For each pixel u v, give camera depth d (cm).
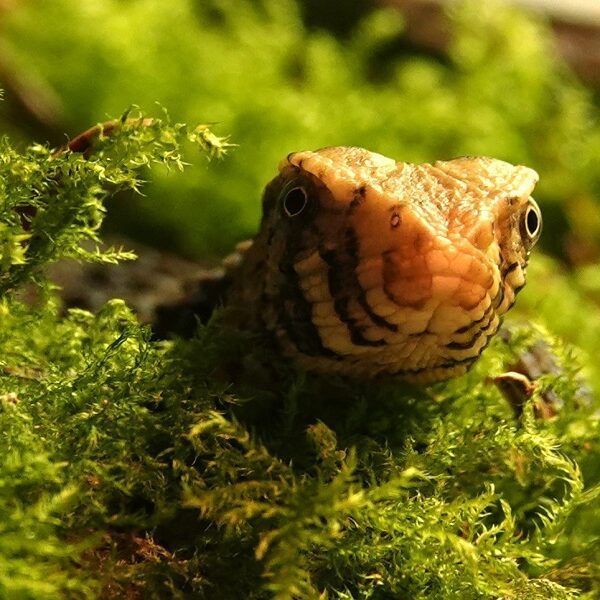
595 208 40
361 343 17
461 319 16
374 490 15
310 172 17
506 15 43
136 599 15
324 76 40
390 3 47
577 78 47
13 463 15
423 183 17
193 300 20
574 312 28
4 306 15
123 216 35
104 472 15
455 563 16
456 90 42
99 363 16
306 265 17
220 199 35
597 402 19
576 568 17
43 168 16
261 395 18
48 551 14
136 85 38
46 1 41
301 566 15
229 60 39
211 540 16
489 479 17
